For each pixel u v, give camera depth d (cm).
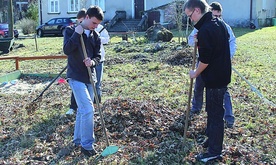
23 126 594
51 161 464
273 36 2019
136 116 562
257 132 528
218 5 545
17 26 3491
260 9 2908
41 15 3319
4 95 840
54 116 633
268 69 1052
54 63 1369
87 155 468
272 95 738
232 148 463
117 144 496
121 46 1616
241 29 2652
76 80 458
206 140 479
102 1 3136
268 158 445
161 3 3041
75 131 495
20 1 4869
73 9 3253
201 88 597
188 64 1148
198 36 407
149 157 455
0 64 1395
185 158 448
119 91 825
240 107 645
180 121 559
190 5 411
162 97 743
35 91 877
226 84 423
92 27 449
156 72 1051
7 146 516
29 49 1886
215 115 429
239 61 1207
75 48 448
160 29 1777
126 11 3102
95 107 614
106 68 1148
